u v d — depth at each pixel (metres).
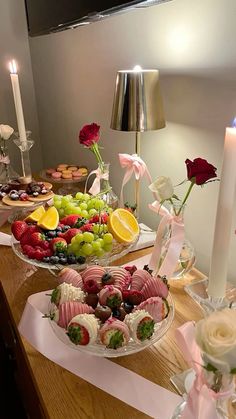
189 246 0.71
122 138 1.07
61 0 1.11
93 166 1.31
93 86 1.19
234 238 0.69
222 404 0.42
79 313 0.53
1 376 1.06
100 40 1.08
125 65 0.97
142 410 0.45
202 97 0.71
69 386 0.49
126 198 1.11
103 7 0.85
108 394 0.48
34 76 1.75
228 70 0.64
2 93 1.75
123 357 0.53
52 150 1.74
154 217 0.98
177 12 0.73
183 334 0.40
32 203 1.01
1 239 0.87
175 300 0.65
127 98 0.74
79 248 0.71
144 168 0.81
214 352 0.34
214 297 0.54
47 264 0.70
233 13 0.60
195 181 0.58
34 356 0.53
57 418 0.45
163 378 0.50
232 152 0.46
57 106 1.56
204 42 0.67
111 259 0.72
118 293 0.55
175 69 0.77
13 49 1.71
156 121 0.76
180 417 0.41
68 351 0.54
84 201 0.90
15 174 1.30
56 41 1.41
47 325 0.58
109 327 0.51
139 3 0.73
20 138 1.15
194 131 0.75
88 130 0.87
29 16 1.51
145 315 0.51
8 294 0.68
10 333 0.92
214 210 0.75
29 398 0.80
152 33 0.83
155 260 0.68
